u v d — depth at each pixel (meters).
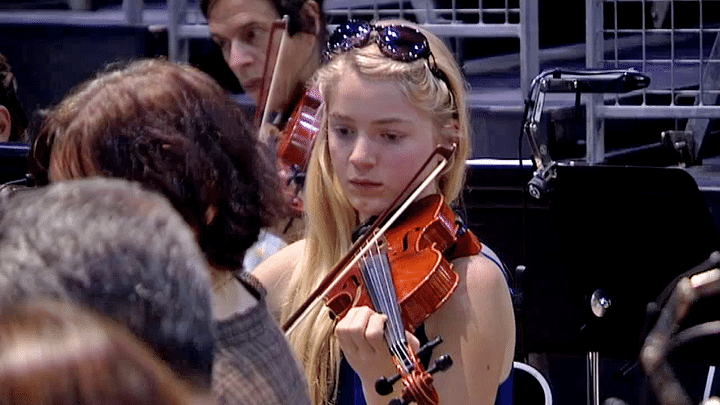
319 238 5.43
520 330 8.75
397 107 5.15
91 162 3.42
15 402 1.59
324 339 5.23
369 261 4.98
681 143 13.59
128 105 3.46
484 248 5.18
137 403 1.62
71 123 3.49
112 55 13.46
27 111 13.70
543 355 11.12
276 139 7.32
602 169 8.10
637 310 8.31
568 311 9.51
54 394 1.59
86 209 2.09
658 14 15.69
